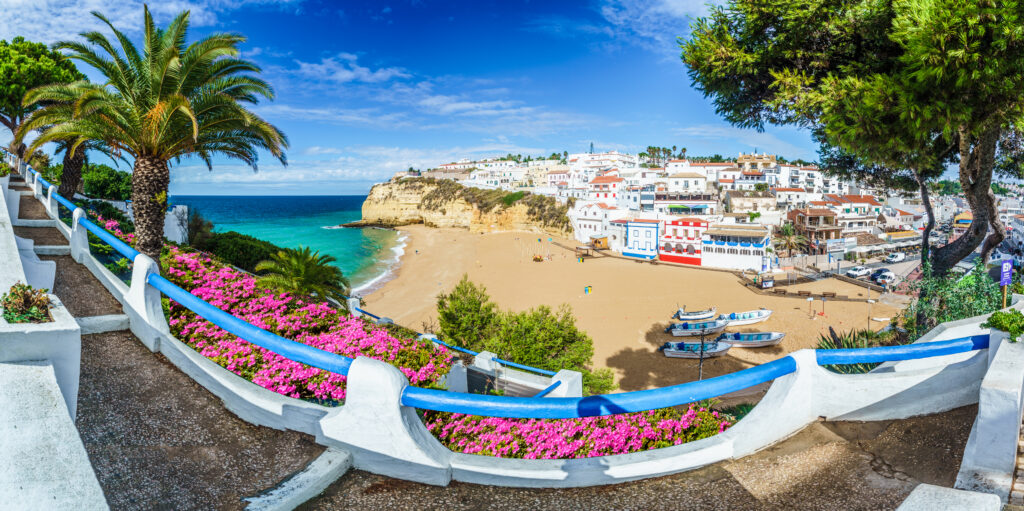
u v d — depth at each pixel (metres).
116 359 6.23
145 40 15.14
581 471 4.50
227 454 4.45
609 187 105.19
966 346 5.36
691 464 4.86
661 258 72.69
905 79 10.31
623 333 39.44
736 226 68.94
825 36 12.90
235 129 17.16
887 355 5.48
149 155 16.12
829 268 64.88
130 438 4.53
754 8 13.05
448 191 132.00
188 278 12.24
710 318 42.66
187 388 5.68
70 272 10.52
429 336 17.97
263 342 4.66
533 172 145.12
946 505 2.92
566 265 72.56
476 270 71.38
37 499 2.35
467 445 6.76
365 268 76.31
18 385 3.13
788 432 5.57
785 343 35.94
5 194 15.34
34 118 15.19
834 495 4.33
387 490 4.22
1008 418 4.15
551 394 12.18
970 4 8.89
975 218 13.46
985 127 11.01
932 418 5.60
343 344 10.36
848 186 105.94
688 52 14.34
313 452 4.53
